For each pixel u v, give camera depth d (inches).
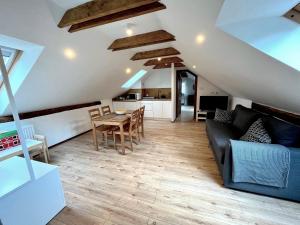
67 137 166.7
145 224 63.2
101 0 66.2
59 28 79.0
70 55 101.0
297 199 70.4
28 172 64.4
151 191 82.4
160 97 258.7
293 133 72.4
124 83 224.4
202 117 225.9
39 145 101.1
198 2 45.4
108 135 174.4
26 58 87.2
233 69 90.2
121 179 93.7
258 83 85.8
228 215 66.3
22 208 56.9
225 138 103.9
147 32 108.0
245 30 52.1
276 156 68.5
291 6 41.8
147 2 59.7
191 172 98.7
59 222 65.6
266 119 93.0
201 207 70.9
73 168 107.7
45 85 111.5
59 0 65.5
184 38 90.1
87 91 168.4
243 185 78.1
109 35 108.6
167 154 125.0
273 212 67.1
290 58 50.2
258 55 57.0
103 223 64.2
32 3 60.6
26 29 67.7
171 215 67.1
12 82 96.9
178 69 243.3
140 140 157.0
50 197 66.6
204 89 233.5
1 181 58.9
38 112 137.4
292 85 62.6
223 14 45.8
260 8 42.7
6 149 85.7
